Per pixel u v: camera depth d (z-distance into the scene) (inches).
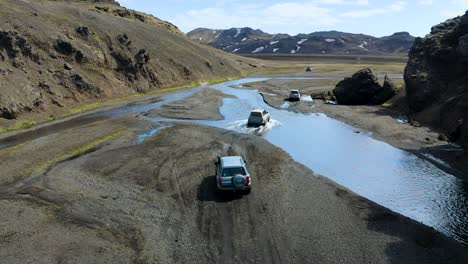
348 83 2289.6
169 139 1384.1
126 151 1233.4
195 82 3250.5
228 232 719.1
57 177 990.4
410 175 1046.4
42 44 2064.5
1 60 1724.9
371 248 666.8
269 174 1029.2
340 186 949.8
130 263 615.5
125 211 800.9
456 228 754.2
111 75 2418.8
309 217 780.6
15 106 1583.4
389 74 3927.2
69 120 1724.9
